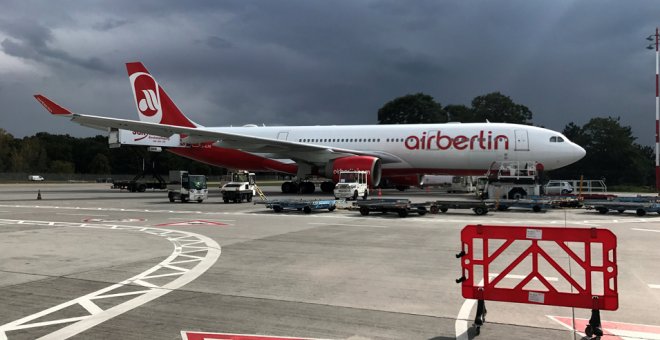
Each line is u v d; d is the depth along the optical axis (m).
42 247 11.69
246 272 8.77
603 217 19.31
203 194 29.02
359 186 27.89
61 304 6.64
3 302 6.73
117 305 6.59
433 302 6.73
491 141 31.23
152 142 39.38
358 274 8.60
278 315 6.13
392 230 15.01
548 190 40.34
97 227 16.03
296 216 19.89
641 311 6.25
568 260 9.68
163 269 9.03
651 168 83.19
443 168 33.28
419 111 100.06
